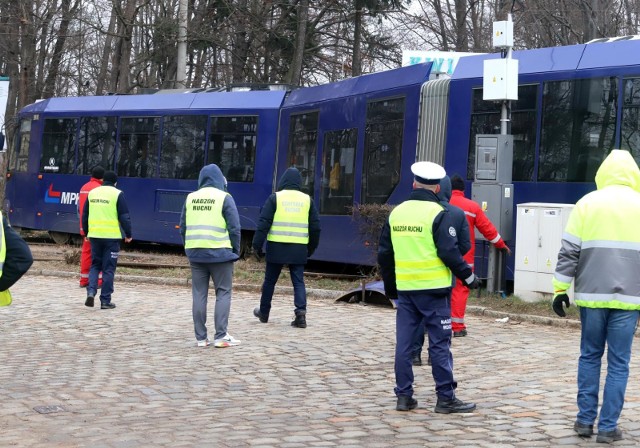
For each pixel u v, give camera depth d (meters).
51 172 26.27
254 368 9.53
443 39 36.75
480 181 13.88
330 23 36.16
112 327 12.23
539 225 13.27
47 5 35.44
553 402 7.81
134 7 31.67
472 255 11.36
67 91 44.22
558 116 14.25
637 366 9.33
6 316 13.11
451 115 15.72
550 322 12.20
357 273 19.69
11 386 8.59
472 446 6.46
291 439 6.69
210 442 6.60
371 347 10.72
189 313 13.53
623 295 6.55
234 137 22.08
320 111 19.59
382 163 17.39
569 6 30.86
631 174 6.77
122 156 24.62
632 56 13.53
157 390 8.49
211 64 39.50
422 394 8.33
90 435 6.82
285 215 12.05
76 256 19.69
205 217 10.59
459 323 11.26
